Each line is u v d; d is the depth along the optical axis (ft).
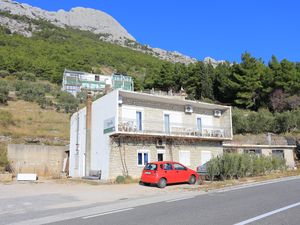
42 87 235.20
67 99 208.44
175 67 268.21
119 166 82.53
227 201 38.55
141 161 86.28
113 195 51.78
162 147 90.84
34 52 390.21
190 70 252.83
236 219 27.14
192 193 50.34
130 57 533.14
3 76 275.39
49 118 165.89
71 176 104.68
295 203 35.32
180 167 68.69
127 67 465.88
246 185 59.93
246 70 208.74
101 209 35.99
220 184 62.80
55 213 34.73
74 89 285.43
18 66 303.68
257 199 39.60
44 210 37.47
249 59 213.46
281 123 160.66
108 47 597.93
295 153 127.13
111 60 483.10
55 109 184.85
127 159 83.97
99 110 91.91
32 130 144.15
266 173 87.15
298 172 89.97
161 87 263.08
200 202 38.37
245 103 204.23
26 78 284.00
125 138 84.89
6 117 150.51
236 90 211.82
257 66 213.05
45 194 54.49
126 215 31.01
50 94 222.89
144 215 30.58
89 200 46.01
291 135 150.51
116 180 76.38
